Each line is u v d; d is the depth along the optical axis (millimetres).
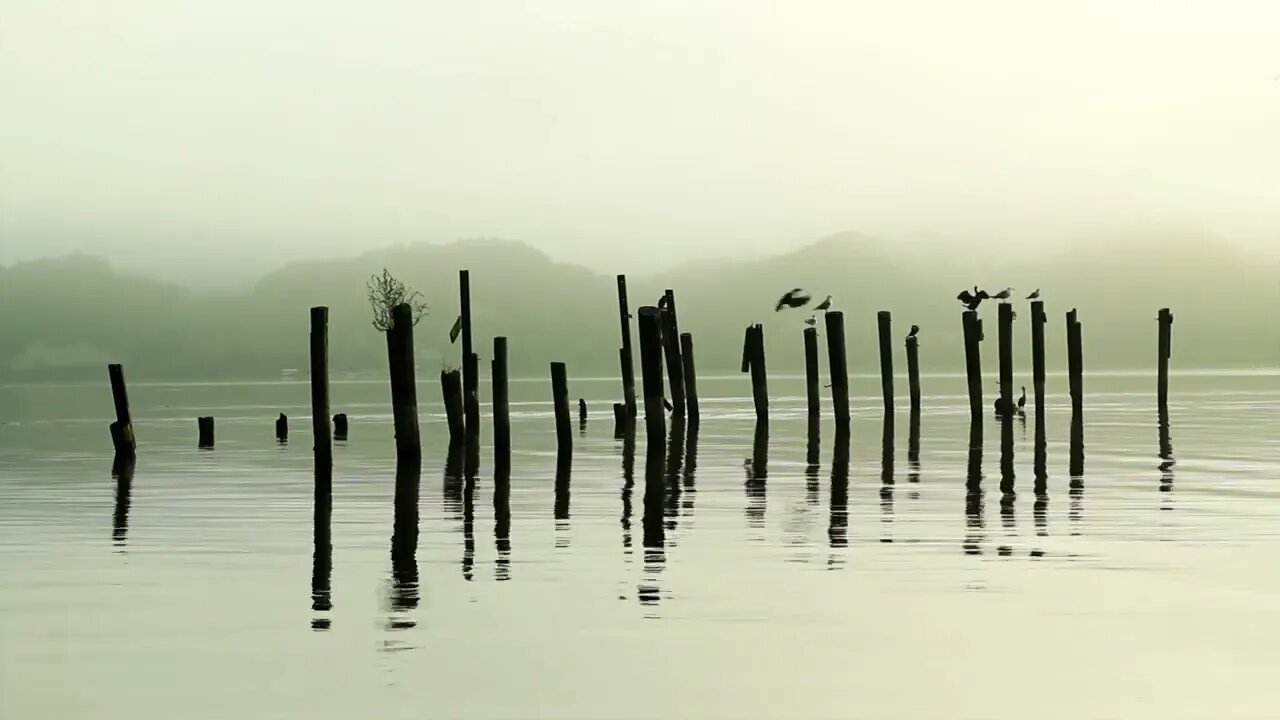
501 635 12672
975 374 46688
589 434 48281
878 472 30391
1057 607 13898
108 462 36312
